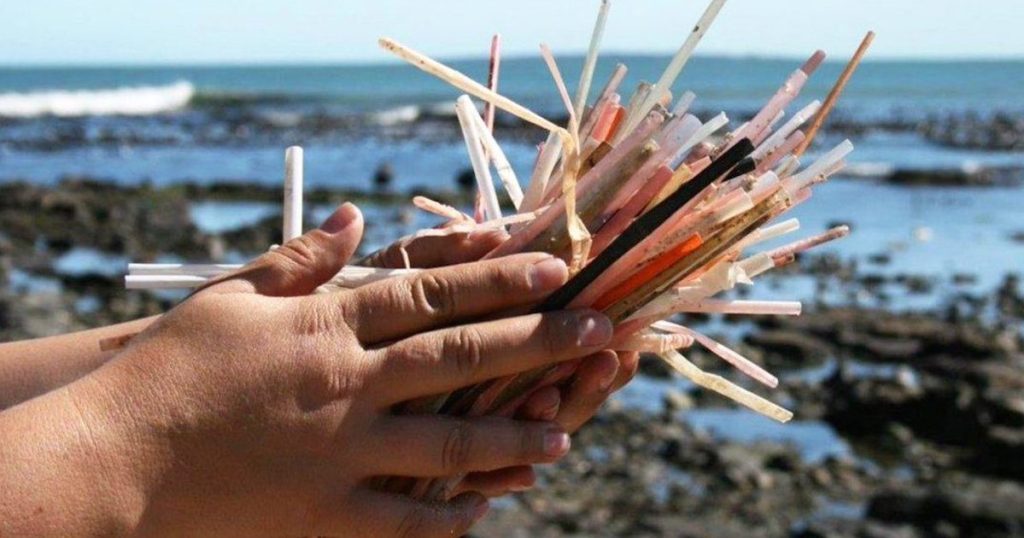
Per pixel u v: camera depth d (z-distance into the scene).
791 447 4.39
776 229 0.89
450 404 0.82
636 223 0.82
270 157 17.00
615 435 4.42
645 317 0.85
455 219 0.93
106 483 0.75
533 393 0.83
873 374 5.39
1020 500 3.58
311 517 0.78
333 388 0.78
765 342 5.77
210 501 0.76
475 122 0.93
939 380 5.20
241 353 0.77
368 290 0.80
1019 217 10.62
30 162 15.82
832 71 56.56
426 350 0.79
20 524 0.74
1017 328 6.29
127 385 0.77
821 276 7.68
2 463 0.74
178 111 28.50
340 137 20.95
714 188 0.85
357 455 0.78
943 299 7.04
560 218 0.87
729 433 4.53
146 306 6.75
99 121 24.67
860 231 9.70
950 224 10.16
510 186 0.94
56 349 0.93
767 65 52.16
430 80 57.19
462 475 0.84
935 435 4.54
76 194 11.25
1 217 9.80
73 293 7.06
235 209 11.62
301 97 35.22
